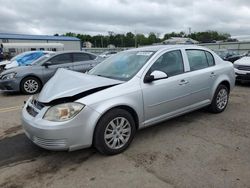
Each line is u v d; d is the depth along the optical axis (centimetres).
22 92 848
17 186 289
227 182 282
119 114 348
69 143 316
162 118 411
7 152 376
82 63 915
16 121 524
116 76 399
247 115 520
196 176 296
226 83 537
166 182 286
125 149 367
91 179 298
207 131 434
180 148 370
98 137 335
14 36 4300
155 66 403
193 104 462
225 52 1591
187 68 448
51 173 315
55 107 319
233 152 353
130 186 281
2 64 1428
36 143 332
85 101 323
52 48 3117
